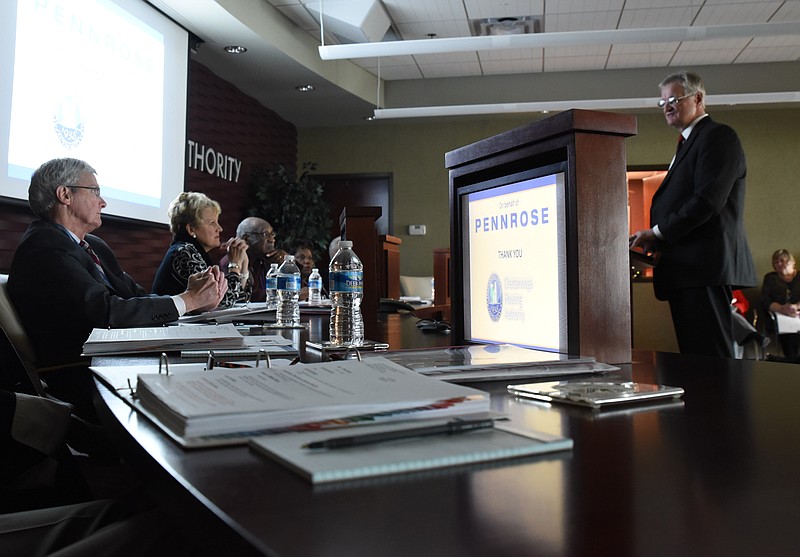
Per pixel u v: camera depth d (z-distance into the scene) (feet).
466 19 18.51
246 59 18.63
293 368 2.08
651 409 2.01
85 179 6.96
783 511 1.08
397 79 23.72
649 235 8.17
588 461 1.39
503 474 1.29
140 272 15.64
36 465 3.59
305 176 22.61
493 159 3.67
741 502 1.12
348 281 5.40
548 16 18.26
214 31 16.70
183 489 1.19
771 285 22.20
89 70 13.21
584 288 3.06
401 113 19.31
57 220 6.89
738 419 1.85
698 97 8.56
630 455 1.44
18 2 11.33
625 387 2.25
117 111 14.11
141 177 14.99
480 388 2.43
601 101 18.75
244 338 4.19
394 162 25.50
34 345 5.62
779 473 1.30
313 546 0.92
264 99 22.39
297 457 1.32
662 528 1.00
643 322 24.31
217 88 19.83
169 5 15.23
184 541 2.19
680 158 8.30
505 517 1.05
